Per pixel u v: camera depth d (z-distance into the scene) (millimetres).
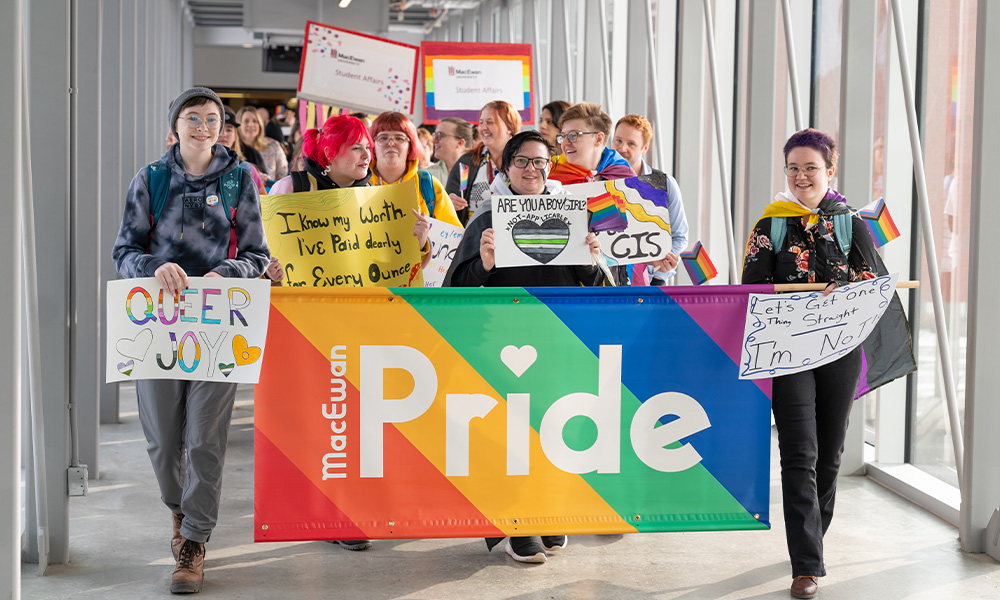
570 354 3506
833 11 5918
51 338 3771
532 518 3520
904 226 5367
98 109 5168
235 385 3541
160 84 13148
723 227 7449
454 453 3480
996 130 3955
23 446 4574
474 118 8352
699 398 3561
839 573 3818
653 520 3568
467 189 5500
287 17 15625
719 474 3580
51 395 3773
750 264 3662
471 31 16891
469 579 3689
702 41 7473
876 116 5438
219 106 3553
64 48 3795
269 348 3402
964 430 4129
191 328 3373
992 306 4008
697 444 3568
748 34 6023
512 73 8344
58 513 3793
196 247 3496
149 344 3375
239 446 6004
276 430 3412
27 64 3775
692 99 7516
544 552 3947
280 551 4012
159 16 13062
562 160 4492
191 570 3514
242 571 3756
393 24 20578
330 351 3420
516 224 3547
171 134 4781
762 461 3592
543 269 3748
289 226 3996
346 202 4016
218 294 3363
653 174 4027
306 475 3426
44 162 3793
